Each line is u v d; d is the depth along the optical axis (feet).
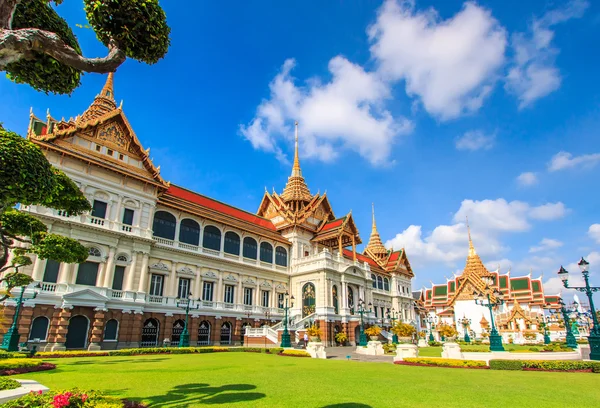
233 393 39.75
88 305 106.11
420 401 37.60
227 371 60.13
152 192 132.87
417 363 82.28
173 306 133.18
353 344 176.96
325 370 64.75
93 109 138.10
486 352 99.25
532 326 283.38
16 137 40.91
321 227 212.43
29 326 95.25
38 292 97.71
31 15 40.68
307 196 221.05
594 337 81.41
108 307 111.75
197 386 44.21
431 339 240.32
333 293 177.78
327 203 224.53
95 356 87.92
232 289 160.56
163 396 37.45
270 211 217.15
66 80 41.04
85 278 109.19
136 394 38.34
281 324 156.35
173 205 142.41
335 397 38.42
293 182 226.38
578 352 110.83
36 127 115.03
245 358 89.76
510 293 321.73
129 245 121.70
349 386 46.39
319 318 168.14
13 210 72.95
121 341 112.78
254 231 175.42
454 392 43.68
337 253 199.21
